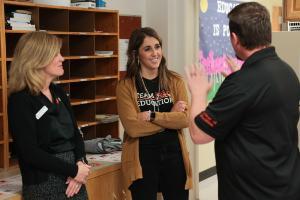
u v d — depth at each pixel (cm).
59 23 309
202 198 444
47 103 218
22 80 213
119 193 297
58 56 221
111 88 350
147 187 265
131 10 394
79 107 340
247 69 164
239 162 165
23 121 208
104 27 345
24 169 215
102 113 359
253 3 168
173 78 278
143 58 267
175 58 407
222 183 174
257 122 162
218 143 175
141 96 268
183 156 270
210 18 483
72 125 233
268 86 160
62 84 308
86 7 318
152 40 266
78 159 233
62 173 215
